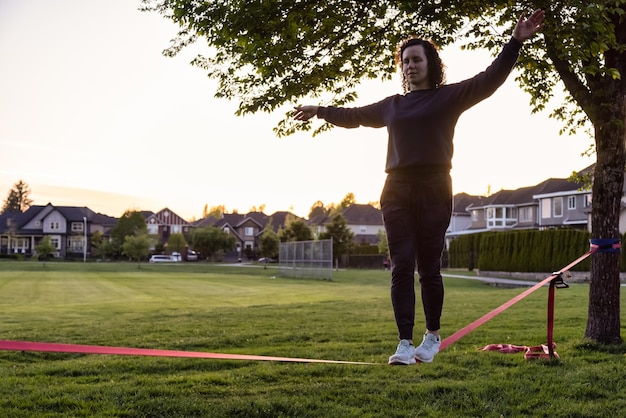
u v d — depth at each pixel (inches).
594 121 295.3
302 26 278.5
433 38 298.7
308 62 296.7
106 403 187.5
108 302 767.1
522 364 240.1
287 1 258.1
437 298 128.4
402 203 122.7
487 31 300.8
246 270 2169.0
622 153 296.0
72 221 3698.3
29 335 370.6
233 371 237.3
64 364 261.0
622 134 295.0
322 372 231.1
